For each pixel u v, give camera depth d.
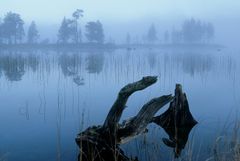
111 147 8.16
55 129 10.64
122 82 21.59
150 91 17.97
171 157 7.88
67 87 19.62
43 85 20.48
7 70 28.84
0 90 18.61
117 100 8.19
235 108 13.73
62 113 12.88
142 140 9.17
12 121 11.73
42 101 15.40
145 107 8.78
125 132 8.47
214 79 23.23
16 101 15.41
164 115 11.25
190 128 10.62
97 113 12.89
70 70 29.52
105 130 8.28
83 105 14.39
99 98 16.05
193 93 17.53
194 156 7.79
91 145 8.09
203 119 11.84
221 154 7.53
